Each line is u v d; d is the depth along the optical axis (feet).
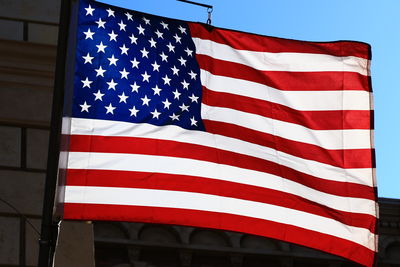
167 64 44.42
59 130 39.27
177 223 41.45
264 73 46.29
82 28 43.52
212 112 44.39
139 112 42.96
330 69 47.19
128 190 41.24
